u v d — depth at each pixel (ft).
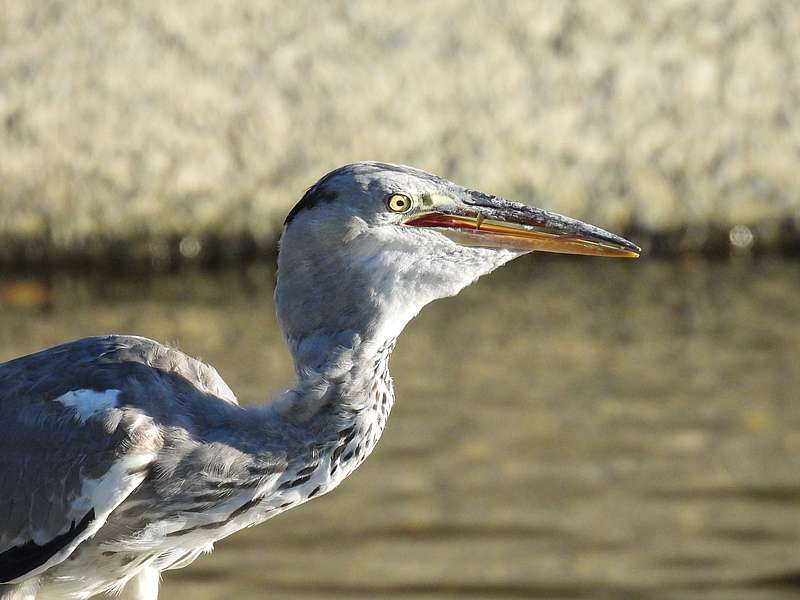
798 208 59.77
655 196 59.36
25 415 24.93
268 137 58.80
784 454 43.29
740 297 55.26
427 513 40.45
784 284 56.54
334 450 24.88
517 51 60.90
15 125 57.72
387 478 42.27
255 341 50.98
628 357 49.93
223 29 60.23
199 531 24.88
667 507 40.75
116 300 54.80
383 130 59.06
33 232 57.11
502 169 58.90
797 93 61.11
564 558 38.45
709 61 61.36
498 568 37.96
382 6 61.31
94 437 24.30
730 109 60.75
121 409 24.44
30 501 24.59
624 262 58.65
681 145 60.13
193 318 53.11
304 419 24.80
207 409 24.85
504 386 47.62
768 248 59.82
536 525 39.96
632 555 38.45
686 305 54.44
